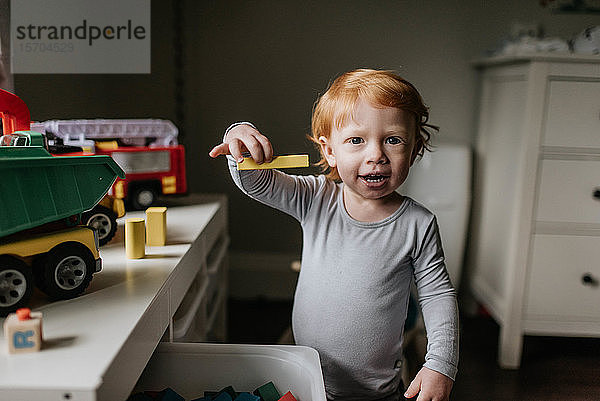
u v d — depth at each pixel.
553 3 2.14
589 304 1.78
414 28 2.18
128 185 1.38
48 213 0.74
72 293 0.77
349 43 2.20
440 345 0.91
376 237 0.95
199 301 1.17
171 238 1.12
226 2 2.18
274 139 2.26
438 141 2.16
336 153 0.91
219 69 2.22
